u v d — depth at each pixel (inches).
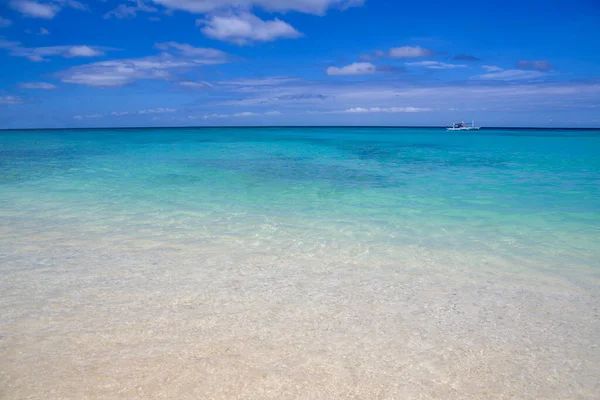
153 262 247.8
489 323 175.8
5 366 139.1
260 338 161.5
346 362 146.2
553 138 2079.2
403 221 347.9
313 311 185.6
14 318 174.2
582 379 137.9
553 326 173.5
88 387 129.0
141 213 375.9
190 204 416.8
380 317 180.5
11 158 898.7
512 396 129.2
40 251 266.1
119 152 1090.7
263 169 724.0
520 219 352.5
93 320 173.6
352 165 795.4
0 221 342.6
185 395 126.6
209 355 148.8
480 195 464.8
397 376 138.4
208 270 235.5
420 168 743.7
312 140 1883.6
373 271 236.4
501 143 1585.9
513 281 221.8
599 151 1127.6
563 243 285.4
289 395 127.6
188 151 1151.6
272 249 274.8
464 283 219.1
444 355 151.5
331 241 292.7
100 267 238.4
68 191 485.7
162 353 149.3
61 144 1448.1
